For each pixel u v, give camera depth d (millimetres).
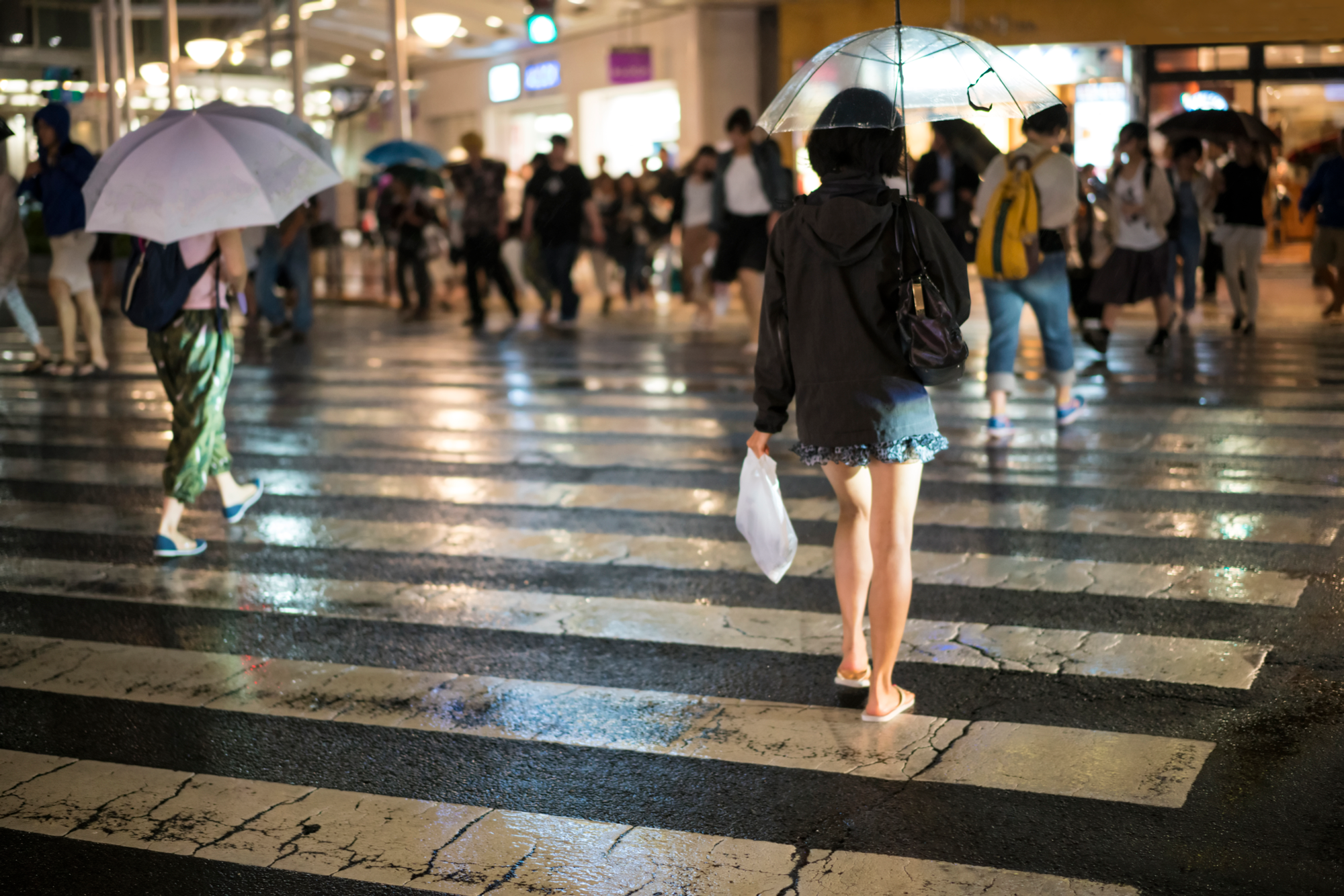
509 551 5785
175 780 3555
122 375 11500
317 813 3346
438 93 37344
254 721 3963
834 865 3016
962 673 4195
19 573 5574
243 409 9641
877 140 3633
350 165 31719
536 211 15891
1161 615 4684
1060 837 3117
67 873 3066
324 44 34531
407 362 12391
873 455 3650
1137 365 10656
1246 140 12594
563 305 16234
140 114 35156
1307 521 5828
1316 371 10016
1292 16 22141
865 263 3600
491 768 3598
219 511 6637
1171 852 3031
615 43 28984
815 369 3691
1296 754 3527
